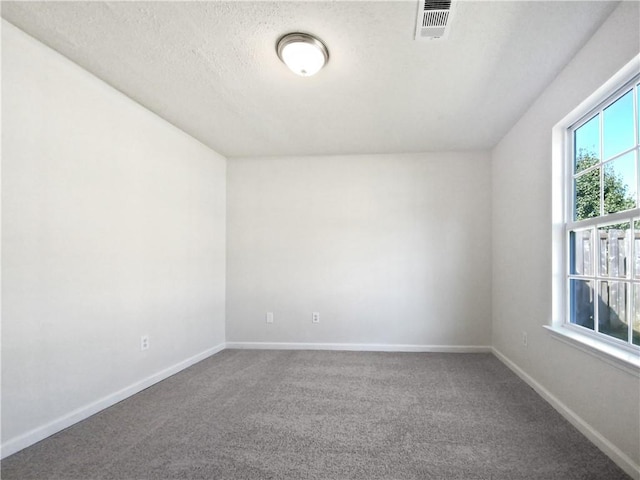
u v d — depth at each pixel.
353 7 1.53
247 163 3.80
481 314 3.48
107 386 2.21
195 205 3.24
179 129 3.00
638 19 1.42
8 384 1.65
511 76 2.11
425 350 3.54
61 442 1.77
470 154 3.54
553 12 1.56
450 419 2.01
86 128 2.07
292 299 3.72
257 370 2.95
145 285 2.56
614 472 1.50
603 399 1.66
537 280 2.40
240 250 3.79
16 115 1.69
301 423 1.98
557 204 2.18
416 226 3.60
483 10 1.54
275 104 2.52
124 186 2.37
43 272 1.81
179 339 2.96
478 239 3.50
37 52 1.79
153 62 1.99
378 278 3.63
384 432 1.87
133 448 1.72
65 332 1.93
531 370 2.51
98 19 1.63
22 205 1.72
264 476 1.50
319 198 3.72
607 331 1.79
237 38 1.76
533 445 1.72
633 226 1.62
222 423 1.98
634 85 1.60
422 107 2.55
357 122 2.84
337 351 3.57
